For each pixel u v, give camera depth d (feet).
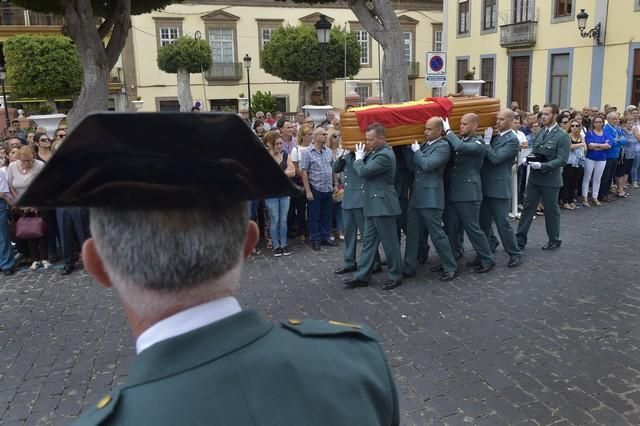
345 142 19.57
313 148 24.77
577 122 31.48
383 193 18.94
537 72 75.15
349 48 88.84
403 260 20.95
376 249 19.84
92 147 2.72
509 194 20.99
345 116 19.36
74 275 22.33
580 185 34.68
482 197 21.17
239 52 106.93
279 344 3.14
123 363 14.58
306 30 88.99
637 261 21.44
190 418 2.74
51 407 12.55
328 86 106.83
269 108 87.51
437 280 20.15
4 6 92.94
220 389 2.83
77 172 2.75
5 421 12.02
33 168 22.65
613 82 63.98
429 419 11.41
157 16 101.45
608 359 13.62
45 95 78.18
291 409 2.91
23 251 24.47
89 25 29.07
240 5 105.19
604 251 22.99
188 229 2.89
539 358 13.82
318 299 18.81
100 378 13.83
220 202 2.92
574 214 30.89
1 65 85.81
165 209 2.86
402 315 17.02
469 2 86.74
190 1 102.53
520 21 76.89
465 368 13.47
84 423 2.79
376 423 3.23
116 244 2.89
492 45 82.74
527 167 30.04
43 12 30.60
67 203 2.78
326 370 3.16
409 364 13.80
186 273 2.90
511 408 11.68
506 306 17.34
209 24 104.37
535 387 12.47
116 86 100.89
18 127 47.06
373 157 18.54
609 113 34.78
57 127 29.89
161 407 2.76
